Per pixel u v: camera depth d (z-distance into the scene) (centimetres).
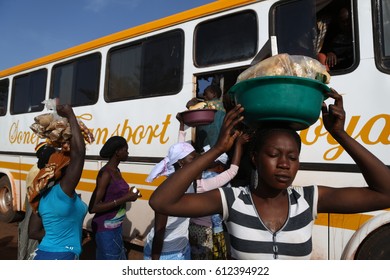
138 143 454
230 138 143
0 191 739
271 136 143
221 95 402
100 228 319
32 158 643
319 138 311
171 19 438
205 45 402
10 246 550
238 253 147
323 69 170
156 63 448
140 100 459
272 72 156
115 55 504
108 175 318
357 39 301
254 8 363
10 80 722
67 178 234
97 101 516
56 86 600
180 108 414
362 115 290
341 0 325
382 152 275
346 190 151
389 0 295
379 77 287
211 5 400
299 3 337
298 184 315
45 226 241
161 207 141
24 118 671
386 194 143
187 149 279
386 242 281
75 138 234
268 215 149
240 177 349
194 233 326
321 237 305
